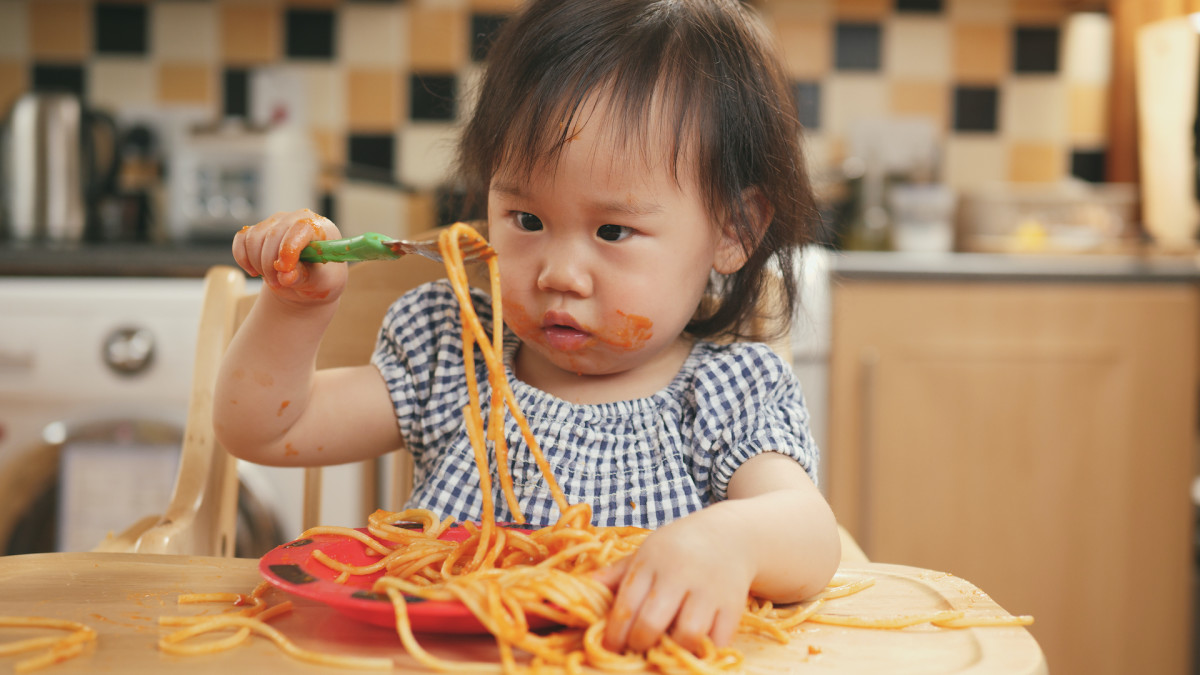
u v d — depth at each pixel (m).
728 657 0.52
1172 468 1.88
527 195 0.75
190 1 2.47
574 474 0.82
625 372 0.86
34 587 0.64
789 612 0.62
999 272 1.84
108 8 2.46
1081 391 1.87
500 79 0.80
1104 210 2.31
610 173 0.73
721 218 0.80
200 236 2.09
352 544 0.66
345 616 0.59
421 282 1.06
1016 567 1.88
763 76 0.86
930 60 2.52
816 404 1.81
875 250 2.22
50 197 2.10
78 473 1.68
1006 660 0.53
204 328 0.98
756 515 0.60
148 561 0.69
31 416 1.68
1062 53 2.52
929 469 1.85
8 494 1.67
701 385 0.83
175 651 0.52
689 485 0.81
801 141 0.94
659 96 0.75
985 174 2.54
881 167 2.46
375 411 0.87
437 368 0.88
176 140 2.29
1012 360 1.86
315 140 2.50
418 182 2.51
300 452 0.83
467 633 0.56
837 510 1.84
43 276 1.71
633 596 0.53
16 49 2.46
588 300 0.75
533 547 0.62
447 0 2.49
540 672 0.49
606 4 0.81
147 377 1.68
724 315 0.95
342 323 1.05
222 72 2.48
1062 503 1.88
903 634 0.58
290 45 2.49
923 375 1.85
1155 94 2.34
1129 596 1.88
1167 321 1.87
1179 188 2.29
